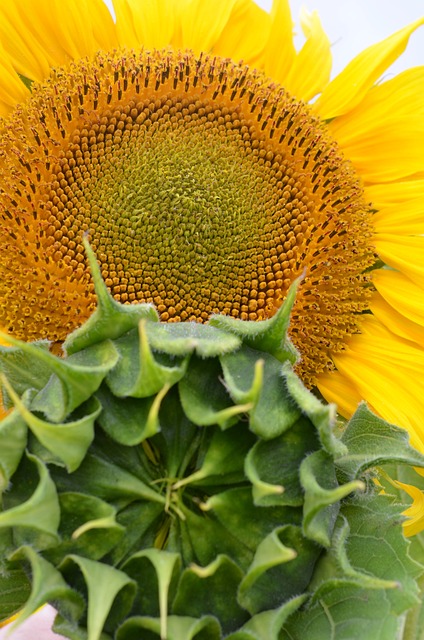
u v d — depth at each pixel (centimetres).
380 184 37
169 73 35
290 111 35
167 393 24
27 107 34
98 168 33
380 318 34
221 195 33
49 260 32
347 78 37
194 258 32
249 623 23
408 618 34
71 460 23
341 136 37
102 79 35
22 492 23
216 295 32
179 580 23
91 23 37
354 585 23
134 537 23
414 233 35
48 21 36
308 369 33
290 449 24
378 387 33
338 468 26
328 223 34
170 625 23
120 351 24
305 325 33
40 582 23
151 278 32
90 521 23
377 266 35
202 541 23
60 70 36
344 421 33
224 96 35
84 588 23
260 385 22
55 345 32
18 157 33
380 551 25
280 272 33
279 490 22
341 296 34
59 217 32
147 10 37
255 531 23
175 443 23
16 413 23
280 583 24
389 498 26
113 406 23
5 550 24
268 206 33
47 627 31
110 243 32
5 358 25
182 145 34
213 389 24
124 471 23
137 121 34
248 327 25
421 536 36
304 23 40
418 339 34
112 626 23
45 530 22
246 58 39
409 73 37
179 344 23
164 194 32
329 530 24
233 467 23
